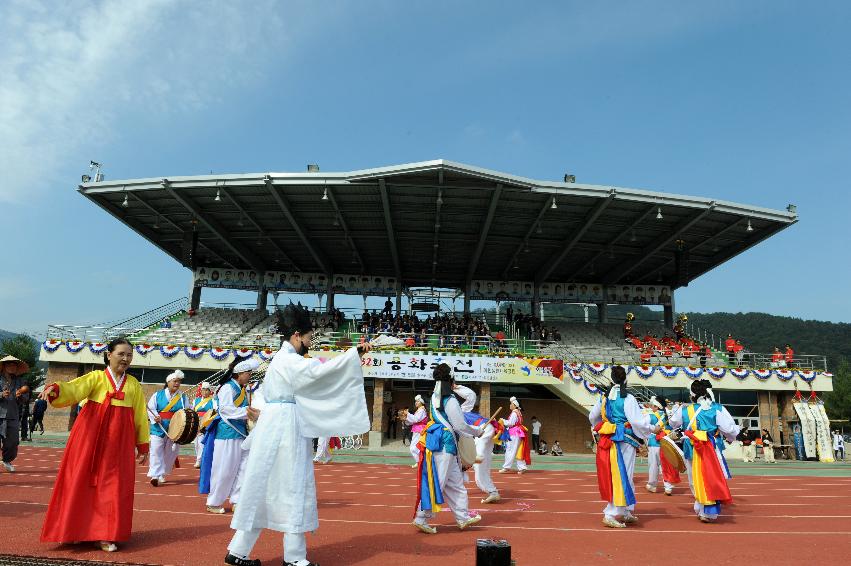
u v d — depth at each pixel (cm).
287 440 516
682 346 3569
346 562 561
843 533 786
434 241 3444
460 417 754
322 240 3516
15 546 592
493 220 3081
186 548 600
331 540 668
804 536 761
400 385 3044
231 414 849
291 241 3550
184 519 782
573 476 1593
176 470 1452
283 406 527
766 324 15362
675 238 3175
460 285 4431
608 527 805
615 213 2903
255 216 3133
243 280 4103
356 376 539
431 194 2733
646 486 1425
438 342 3181
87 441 592
